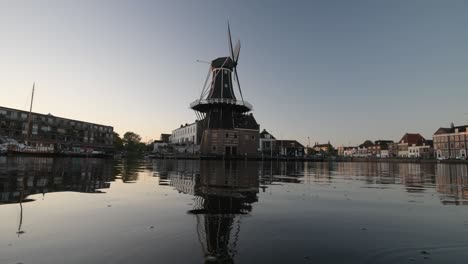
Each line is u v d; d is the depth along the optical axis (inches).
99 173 707.4
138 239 178.1
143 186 454.3
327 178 716.0
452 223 231.6
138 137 5433.1
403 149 5009.8
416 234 199.3
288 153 4079.7
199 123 3415.4
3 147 2428.6
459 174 962.1
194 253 155.6
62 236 181.6
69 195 342.6
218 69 2613.2
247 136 2623.0
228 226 212.8
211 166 1254.3
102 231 194.2
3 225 204.5
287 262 144.6
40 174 605.0
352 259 151.1
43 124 3580.2
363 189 467.8
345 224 224.7
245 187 461.7
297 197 361.4
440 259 153.4
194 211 263.0
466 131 3727.9
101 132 4478.3
